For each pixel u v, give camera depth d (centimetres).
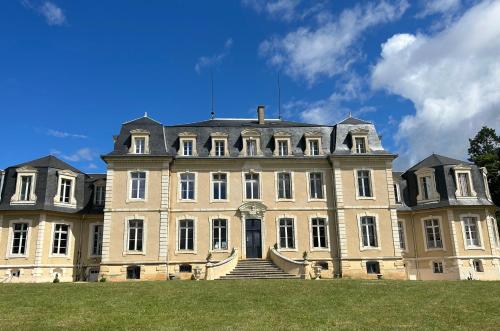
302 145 3384
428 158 3700
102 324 1316
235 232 3136
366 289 1961
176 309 1536
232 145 3338
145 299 1725
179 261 3055
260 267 2909
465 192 3438
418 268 3456
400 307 1563
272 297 1767
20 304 1631
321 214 3209
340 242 3123
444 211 3388
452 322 1342
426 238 3462
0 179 3288
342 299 1720
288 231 3189
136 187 3153
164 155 3161
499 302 1630
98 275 3173
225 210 3167
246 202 3183
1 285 2164
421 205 3500
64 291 1936
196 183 3212
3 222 3109
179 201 3166
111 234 3039
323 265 3116
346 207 3188
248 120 3922
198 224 3134
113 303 1644
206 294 1838
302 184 3262
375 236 3164
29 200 3156
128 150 3212
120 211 3081
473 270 3256
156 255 3019
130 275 3003
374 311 1500
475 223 3381
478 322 1340
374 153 3306
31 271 3019
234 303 1642
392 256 3119
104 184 3456
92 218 3356
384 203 3219
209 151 3300
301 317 1411
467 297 1741
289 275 2773
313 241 3167
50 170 3278
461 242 3303
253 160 3266
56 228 3216
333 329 1258
